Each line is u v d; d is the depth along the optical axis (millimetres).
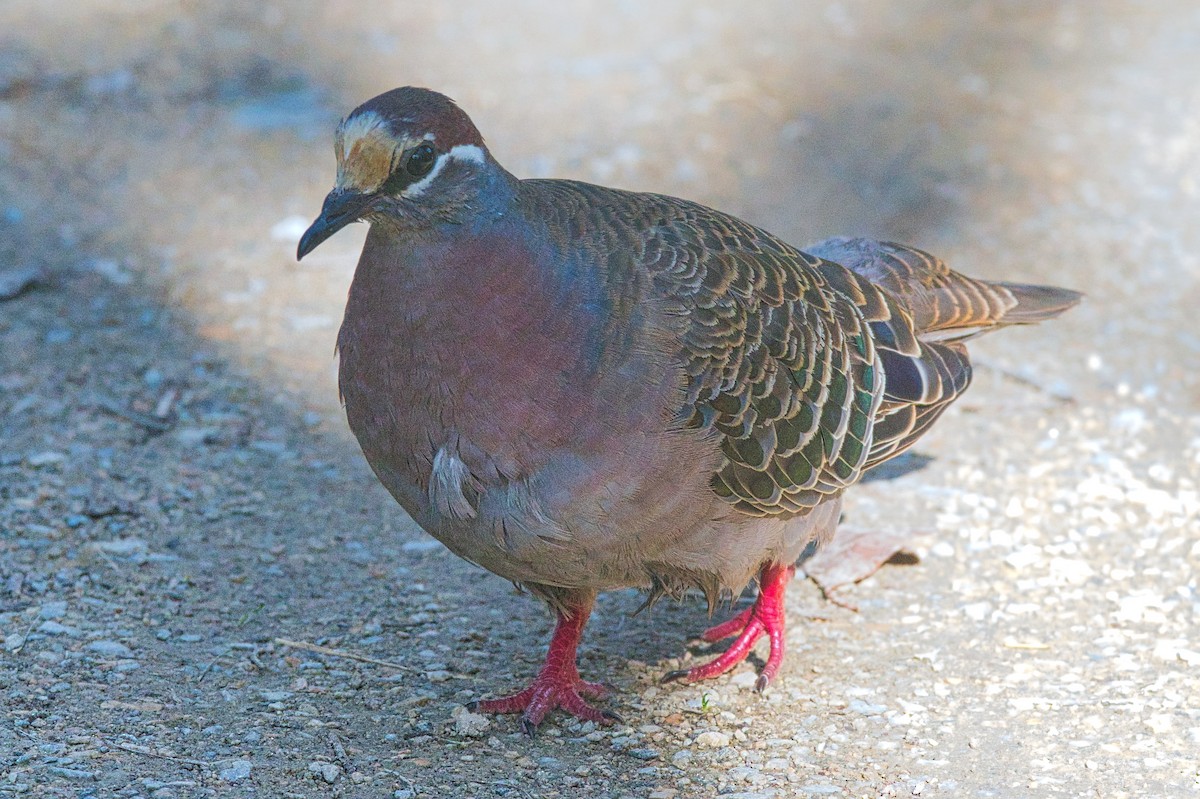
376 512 11188
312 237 7551
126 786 7398
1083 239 15992
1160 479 11734
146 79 19234
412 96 7602
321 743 8133
